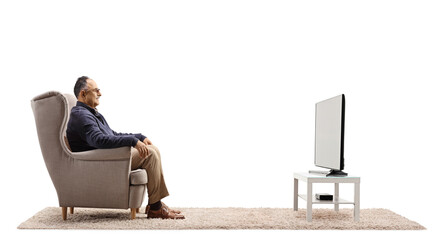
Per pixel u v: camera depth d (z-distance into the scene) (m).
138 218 4.98
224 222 4.75
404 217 5.20
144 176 4.86
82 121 4.84
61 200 4.87
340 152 5.02
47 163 4.88
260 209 5.80
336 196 5.68
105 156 4.76
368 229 4.61
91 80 5.16
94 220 4.84
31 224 4.63
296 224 4.68
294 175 5.68
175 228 4.53
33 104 4.97
